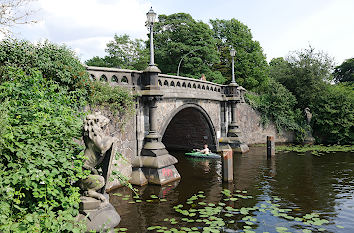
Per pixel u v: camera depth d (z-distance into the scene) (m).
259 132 23.94
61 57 7.68
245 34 34.16
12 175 4.02
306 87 26.97
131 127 10.41
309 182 10.76
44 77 7.34
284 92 25.45
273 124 24.97
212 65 32.38
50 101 5.98
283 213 7.47
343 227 6.54
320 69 27.23
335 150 19.53
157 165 10.27
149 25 10.70
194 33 28.83
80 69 8.09
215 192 9.46
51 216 4.12
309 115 25.39
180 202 8.38
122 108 9.63
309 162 14.93
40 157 4.46
